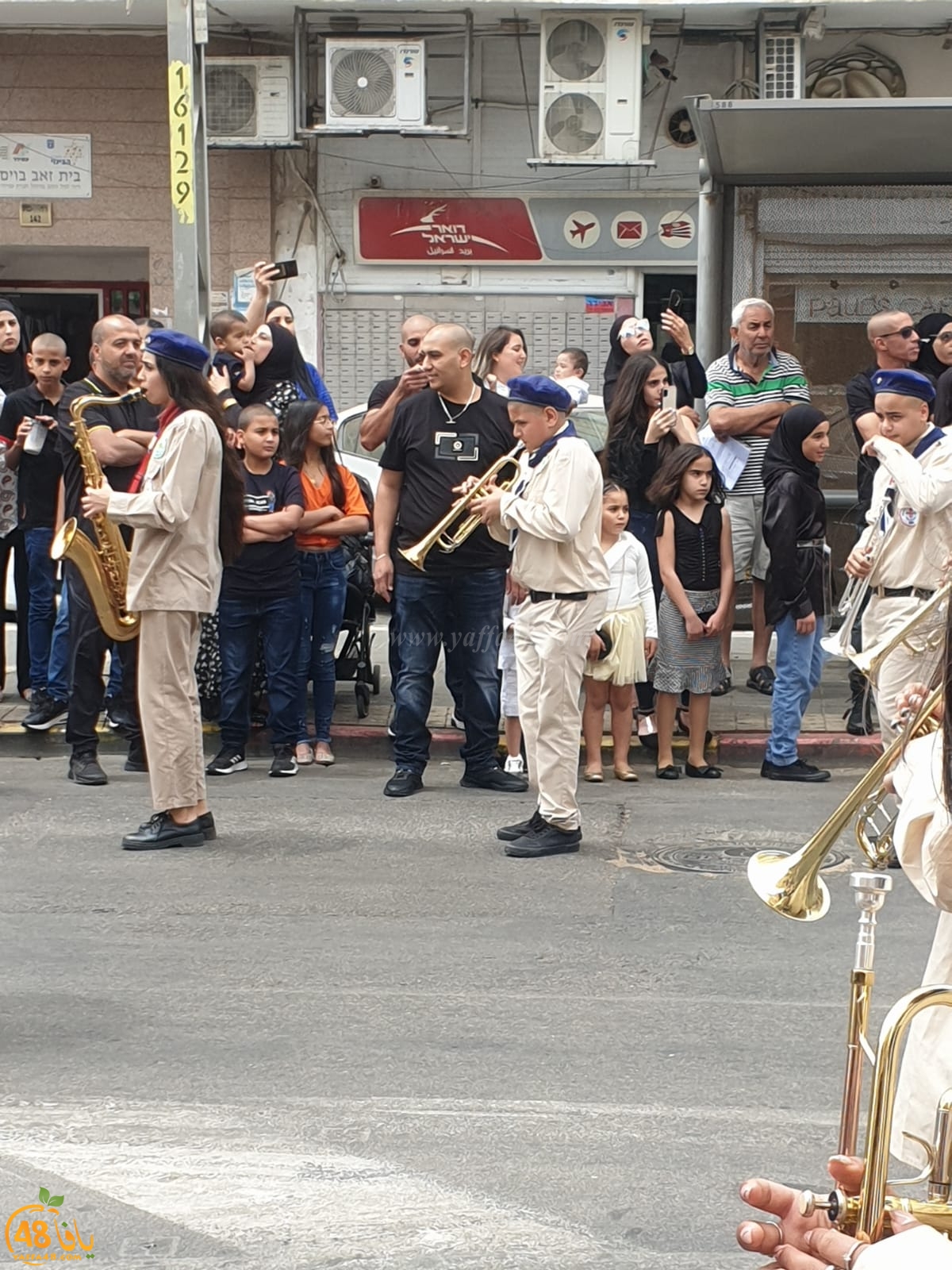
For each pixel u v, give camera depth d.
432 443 10.58
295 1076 6.19
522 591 9.79
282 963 7.52
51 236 19.77
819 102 12.91
